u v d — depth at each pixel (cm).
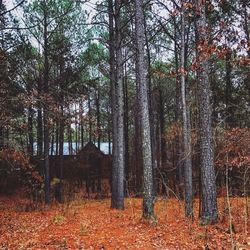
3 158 1653
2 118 1466
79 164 4022
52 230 1283
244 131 1329
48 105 1464
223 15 1727
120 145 1980
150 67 2852
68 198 2900
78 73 2616
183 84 1487
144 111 1387
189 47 2044
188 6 901
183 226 1220
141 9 1414
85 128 1669
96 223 1394
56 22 2380
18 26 2106
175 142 3195
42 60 2577
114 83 2128
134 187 3494
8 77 1769
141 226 1266
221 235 1047
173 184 2966
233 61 812
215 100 2553
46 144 2430
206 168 1241
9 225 1488
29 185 2656
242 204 1623
